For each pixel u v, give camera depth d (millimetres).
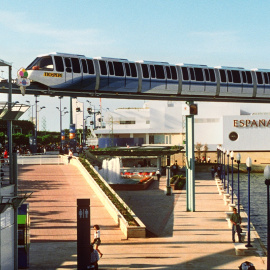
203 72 58844
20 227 24562
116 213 37031
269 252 22828
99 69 50125
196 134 133625
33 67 47375
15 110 23219
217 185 69938
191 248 30031
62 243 30656
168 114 138875
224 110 133375
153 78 54000
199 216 43844
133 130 139750
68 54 48906
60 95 49094
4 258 22141
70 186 50406
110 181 78688
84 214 23500
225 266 25516
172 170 96625
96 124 164375
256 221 53344
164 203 53688
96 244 26672
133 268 24984
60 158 73250
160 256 27766
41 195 45625
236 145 129125
